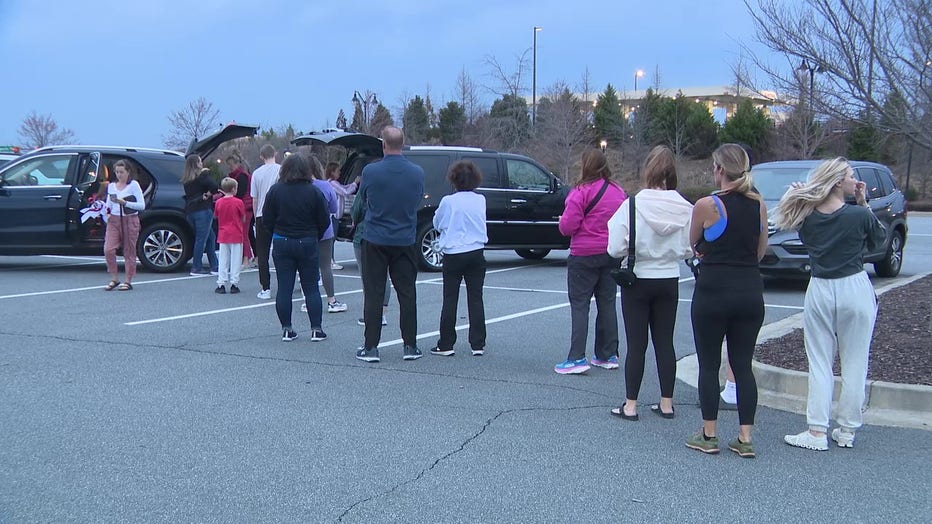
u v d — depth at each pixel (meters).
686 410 5.94
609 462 4.82
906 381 5.94
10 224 12.27
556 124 32.47
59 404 5.76
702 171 38.75
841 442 5.14
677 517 4.06
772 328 8.09
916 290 10.09
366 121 33.62
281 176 7.75
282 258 7.80
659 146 5.72
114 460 4.71
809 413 5.13
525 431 5.38
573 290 6.92
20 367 6.76
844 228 4.97
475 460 4.82
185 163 12.46
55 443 4.97
